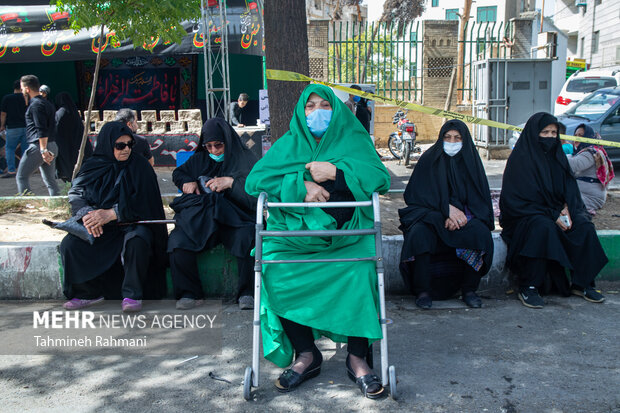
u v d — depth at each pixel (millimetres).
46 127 7176
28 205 6715
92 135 11016
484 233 4285
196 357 3584
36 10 11516
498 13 36625
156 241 4477
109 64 15242
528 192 4547
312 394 3123
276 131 5391
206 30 10203
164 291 4664
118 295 4582
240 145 4676
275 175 3426
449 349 3641
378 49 14695
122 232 4359
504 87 12320
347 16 32469
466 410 2918
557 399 3000
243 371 3404
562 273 4551
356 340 3191
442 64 14984
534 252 4336
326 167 3352
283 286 3158
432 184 4477
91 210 4273
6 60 11500
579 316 4168
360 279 3084
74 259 4258
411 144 11617
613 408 2902
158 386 3223
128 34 6094
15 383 3262
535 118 4613
